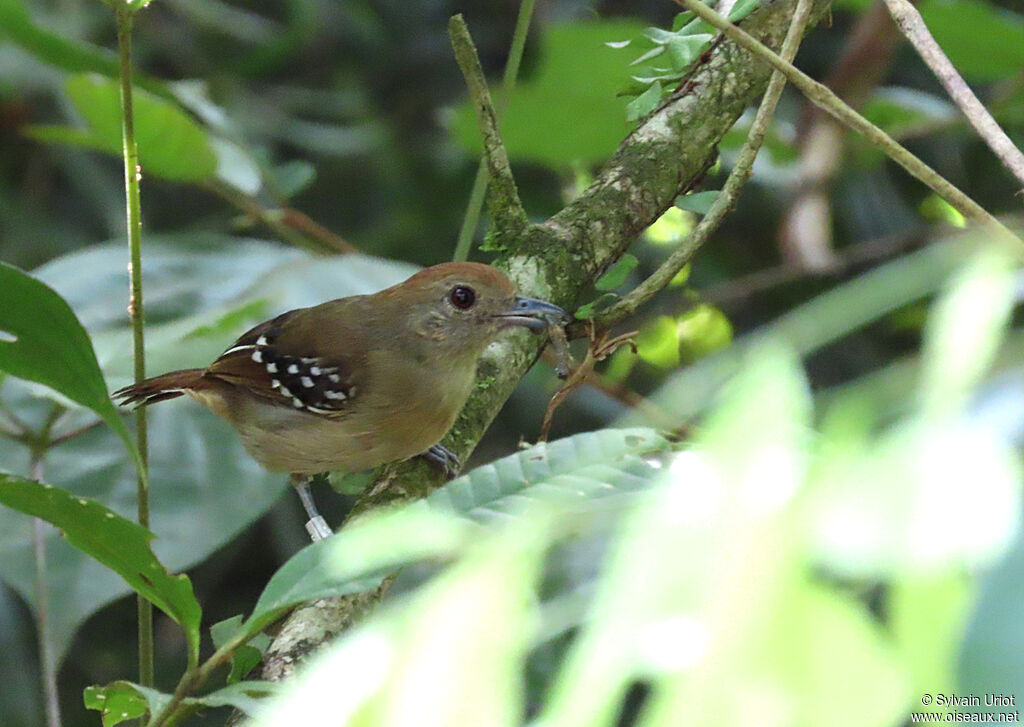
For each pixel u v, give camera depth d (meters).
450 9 13.89
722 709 1.07
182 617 3.82
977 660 0.98
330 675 1.29
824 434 1.20
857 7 9.79
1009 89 9.53
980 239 1.34
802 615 1.09
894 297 1.37
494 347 8.27
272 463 8.45
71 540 4.14
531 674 4.46
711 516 1.16
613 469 3.20
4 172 13.05
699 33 6.95
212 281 8.70
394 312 7.90
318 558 3.37
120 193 12.89
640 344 11.96
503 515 3.09
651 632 1.12
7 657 10.52
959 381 1.10
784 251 10.34
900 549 1.05
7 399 8.05
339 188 13.41
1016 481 1.04
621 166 7.65
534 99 9.05
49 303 4.55
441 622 1.22
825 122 9.92
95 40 13.23
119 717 4.66
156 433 8.56
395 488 7.62
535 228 7.71
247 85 13.73
